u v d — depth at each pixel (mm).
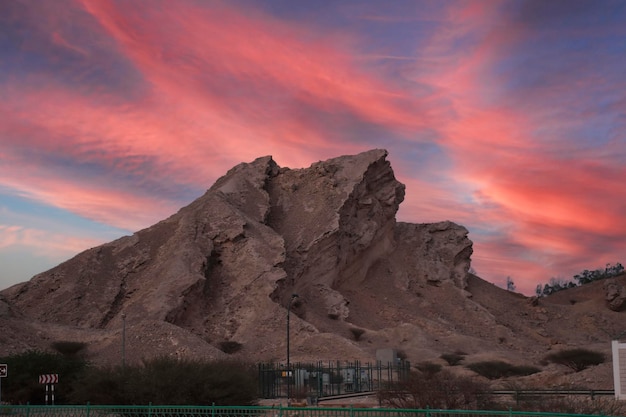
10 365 44281
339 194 121125
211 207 108875
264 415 27141
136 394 33969
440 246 139500
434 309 119938
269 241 104250
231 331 89125
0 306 73938
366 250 122375
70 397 38688
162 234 106000
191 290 89875
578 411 29312
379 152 130625
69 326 77438
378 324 108250
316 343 81875
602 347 90188
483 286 143000
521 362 81688
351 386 57000
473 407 31703
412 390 32875
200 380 34406
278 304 91312
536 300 139000
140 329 72500
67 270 97500
